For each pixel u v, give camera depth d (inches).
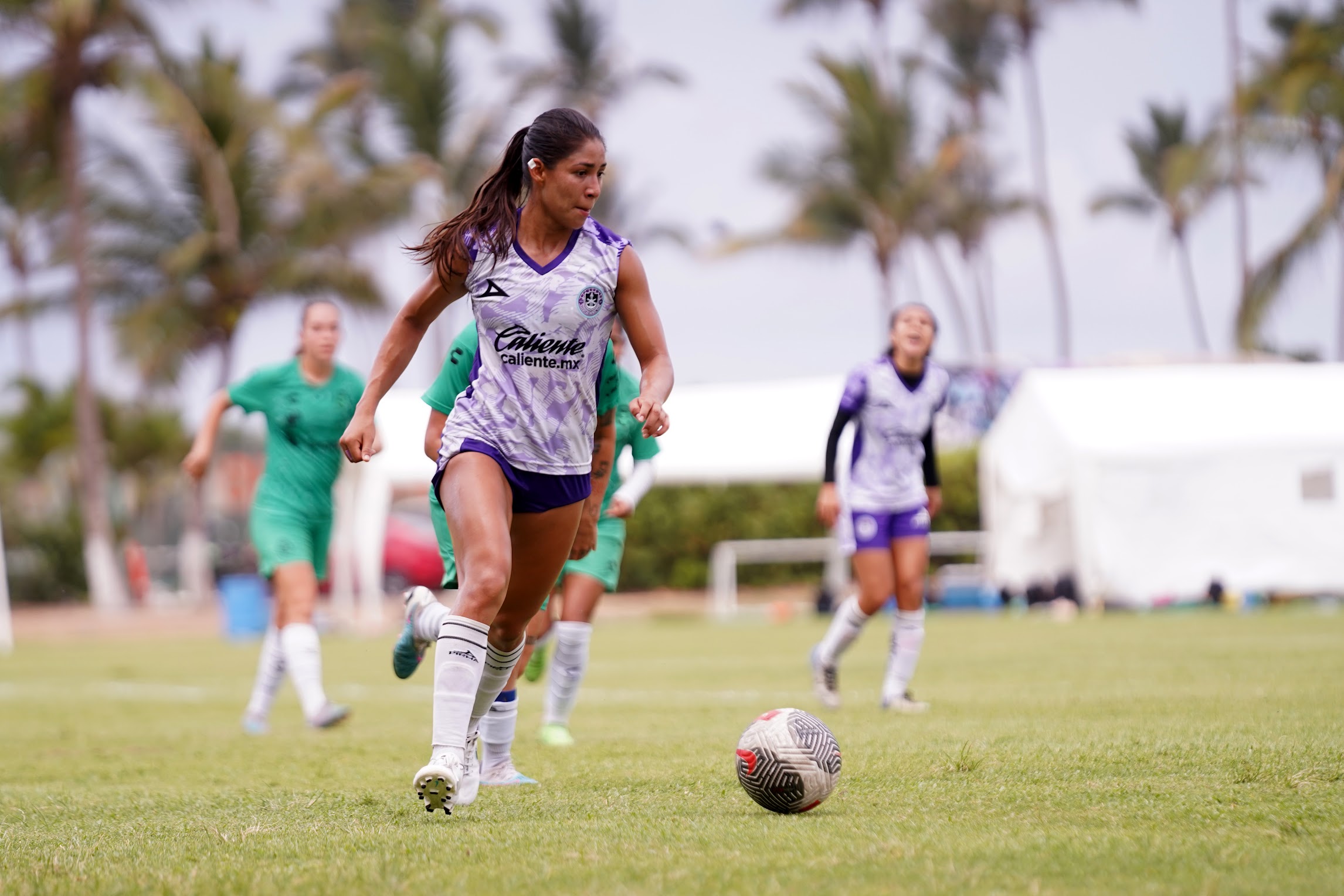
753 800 602.9
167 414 6136.8
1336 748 726.5
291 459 1168.2
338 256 5295.3
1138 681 1302.9
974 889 424.5
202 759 949.8
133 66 4589.1
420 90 5388.8
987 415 4291.3
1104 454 3051.2
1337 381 3211.1
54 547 5275.6
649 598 4313.5
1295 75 4453.7
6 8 4488.2
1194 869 445.1
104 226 5004.9
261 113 5014.8
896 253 5748.0
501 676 647.1
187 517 5290.4
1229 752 723.4
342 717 1137.4
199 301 5073.8
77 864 514.3
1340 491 3051.2
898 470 1164.5
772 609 3545.8
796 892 425.4
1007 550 3459.6
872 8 6284.5
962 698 1203.2
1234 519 3061.0
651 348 600.4
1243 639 1961.1
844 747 829.8
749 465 3521.2
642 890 435.2
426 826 587.5
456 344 720.3
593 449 644.1
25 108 4505.4
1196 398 3161.9
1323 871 441.1
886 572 1160.2
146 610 4694.9
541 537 612.1
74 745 1083.9
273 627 1188.5
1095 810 566.6
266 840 559.8
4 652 2970.0
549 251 590.9
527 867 478.3
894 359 1176.8
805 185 5698.8
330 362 1170.0
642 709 1248.2
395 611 4128.9
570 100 6151.6
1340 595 3038.9
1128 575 3046.3
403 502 4606.3
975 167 5999.0
